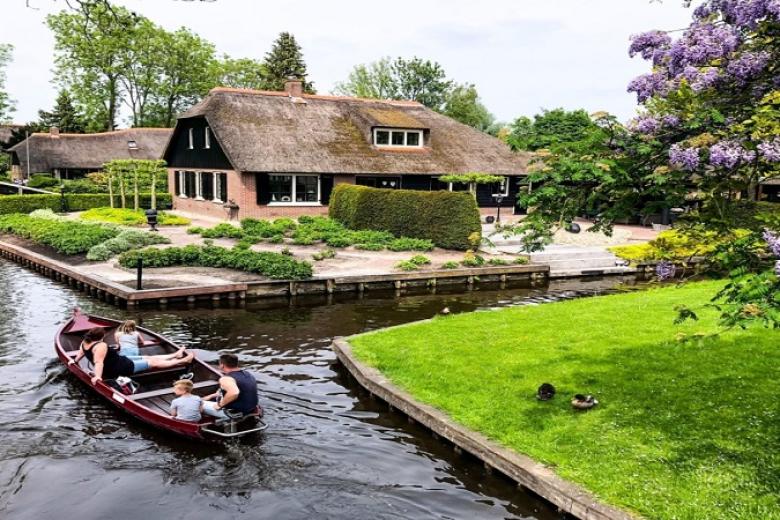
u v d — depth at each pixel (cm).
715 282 1747
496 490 747
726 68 624
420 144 3397
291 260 1878
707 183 615
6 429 907
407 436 889
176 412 877
